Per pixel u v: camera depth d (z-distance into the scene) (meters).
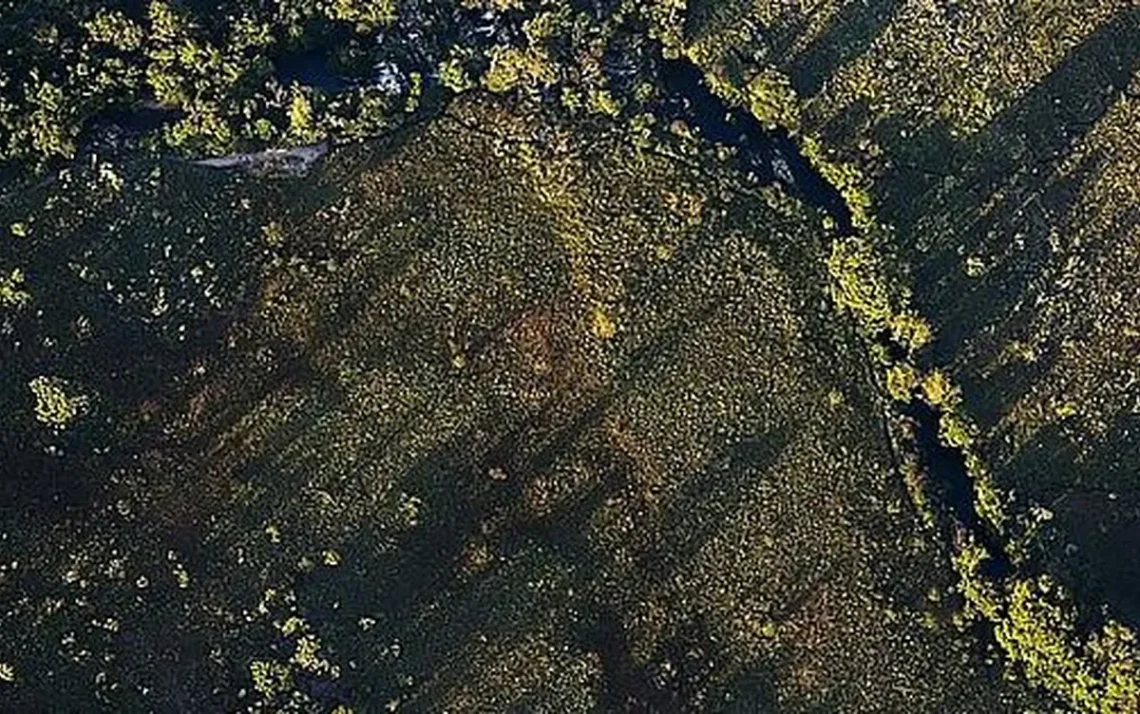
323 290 64.94
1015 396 65.50
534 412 64.38
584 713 60.88
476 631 61.53
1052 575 62.19
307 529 62.03
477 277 65.69
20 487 60.69
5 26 65.75
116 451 61.84
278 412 63.31
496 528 62.78
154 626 60.03
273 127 66.38
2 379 61.78
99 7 66.38
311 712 59.19
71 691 58.72
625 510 63.47
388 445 63.44
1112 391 65.56
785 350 65.69
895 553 63.72
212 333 63.88
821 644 62.41
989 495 63.62
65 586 59.84
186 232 64.94
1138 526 63.91
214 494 62.03
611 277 66.00
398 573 61.81
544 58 66.44
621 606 62.34
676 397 64.88
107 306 63.47
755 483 64.12
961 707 61.94
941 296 66.50
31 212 64.19
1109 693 60.12
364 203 66.25
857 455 64.81
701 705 61.44
